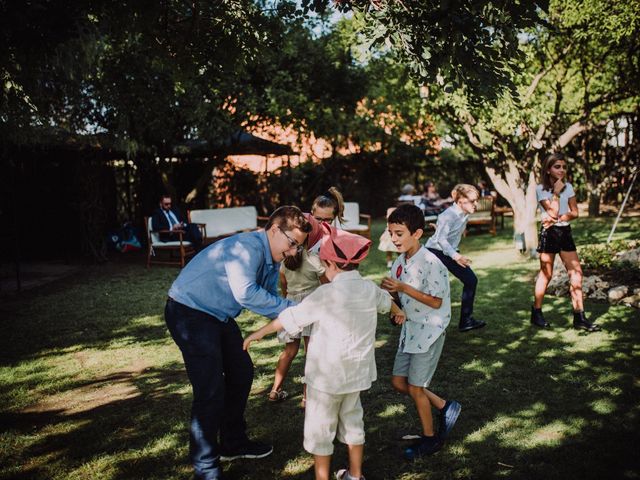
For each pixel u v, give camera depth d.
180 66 4.93
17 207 11.30
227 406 3.09
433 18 3.32
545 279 5.41
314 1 3.90
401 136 15.35
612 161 17.47
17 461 3.08
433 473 2.88
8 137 7.74
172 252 11.67
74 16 3.97
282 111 12.29
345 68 13.48
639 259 7.21
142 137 11.95
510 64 3.52
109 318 6.35
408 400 3.84
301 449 3.20
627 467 2.84
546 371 4.24
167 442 3.28
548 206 5.25
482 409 3.62
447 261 5.23
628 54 9.11
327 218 3.88
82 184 10.58
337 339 2.56
